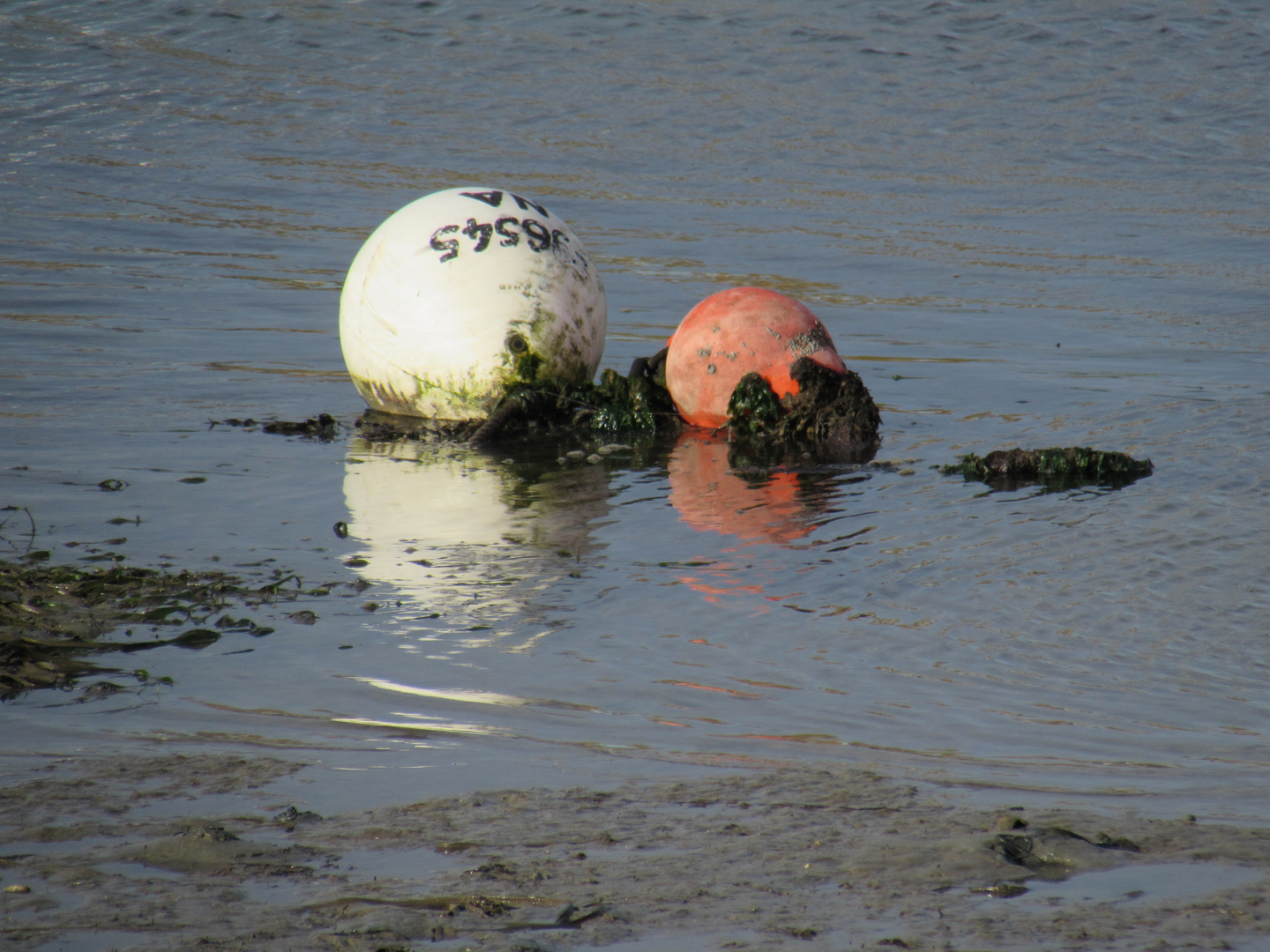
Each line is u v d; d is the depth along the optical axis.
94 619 23.64
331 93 129.00
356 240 76.06
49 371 45.38
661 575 26.80
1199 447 37.66
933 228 83.00
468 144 111.00
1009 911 13.51
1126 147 111.94
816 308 61.72
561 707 20.03
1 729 18.83
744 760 18.00
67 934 13.10
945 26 156.75
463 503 32.12
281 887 14.15
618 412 40.88
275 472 34.53
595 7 163.88
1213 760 18.27
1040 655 22.52
